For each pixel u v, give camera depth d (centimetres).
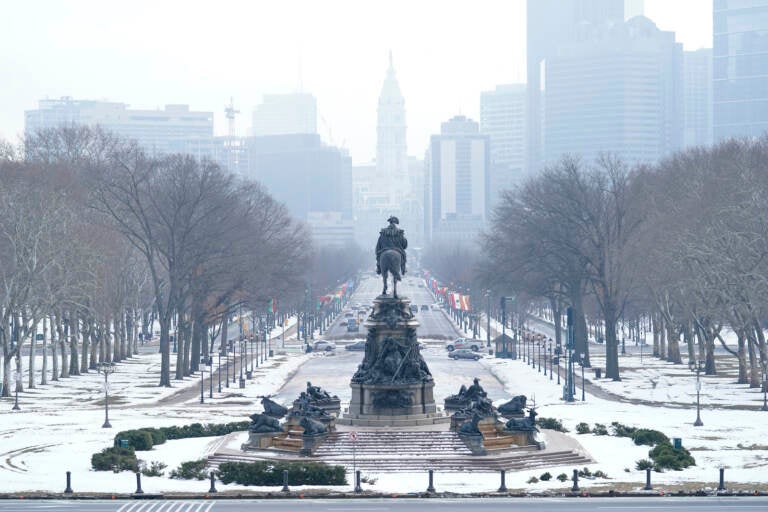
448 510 10425
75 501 11156
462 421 14250
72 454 14225
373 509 10519
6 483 12206
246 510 10531
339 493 11475
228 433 16312
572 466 13338
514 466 13212
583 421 17288
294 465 12312
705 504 10762
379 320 15125
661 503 10831
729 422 17150
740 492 11344
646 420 17438
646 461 13062
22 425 17012
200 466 12988
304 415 14225
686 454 13388
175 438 15950
